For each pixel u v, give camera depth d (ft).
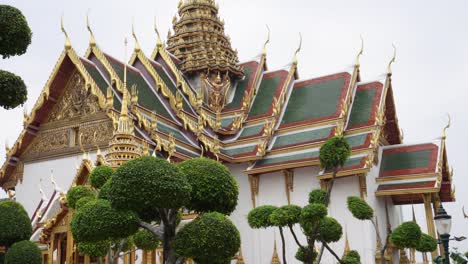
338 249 108.58
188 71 136.67
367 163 106.83
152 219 42.63
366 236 106.83
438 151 115.96
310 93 131.03
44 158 105.40
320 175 109.70
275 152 119.03
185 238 38.22
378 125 115.65
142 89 117.60
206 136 116.37
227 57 139.03
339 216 109.60
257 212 67.36
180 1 155.02
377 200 114.32
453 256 94.48
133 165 38.14
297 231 112.88
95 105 102.42
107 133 99.86
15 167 109.09
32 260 60.54
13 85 46.68
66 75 106.22
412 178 112.98
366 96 125.70
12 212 66.18
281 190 115.85
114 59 118.01
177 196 37.70
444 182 124.77
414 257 113.70
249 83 136.98
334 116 120.37
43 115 107.24
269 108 128.88
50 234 66.54
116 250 55.72
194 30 147.33
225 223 39.29
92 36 113.29
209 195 41.47
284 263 64.28
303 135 120.78
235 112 129.49
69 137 103.86
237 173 120.37
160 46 135.33
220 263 39.42
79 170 74.38
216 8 154.40
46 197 96.43
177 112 117.80
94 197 49.32
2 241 65.10
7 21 45.88
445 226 50.80
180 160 105.29
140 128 102.99
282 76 136.15
